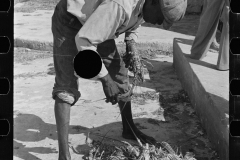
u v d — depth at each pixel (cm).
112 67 312
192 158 292
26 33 695
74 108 414
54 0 1078
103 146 323
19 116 395
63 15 271
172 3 247
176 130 364
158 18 266
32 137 348
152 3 259
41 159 310
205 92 358
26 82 500
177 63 521
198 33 445
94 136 349
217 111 317
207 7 430
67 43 276
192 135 354
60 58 278
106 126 371
